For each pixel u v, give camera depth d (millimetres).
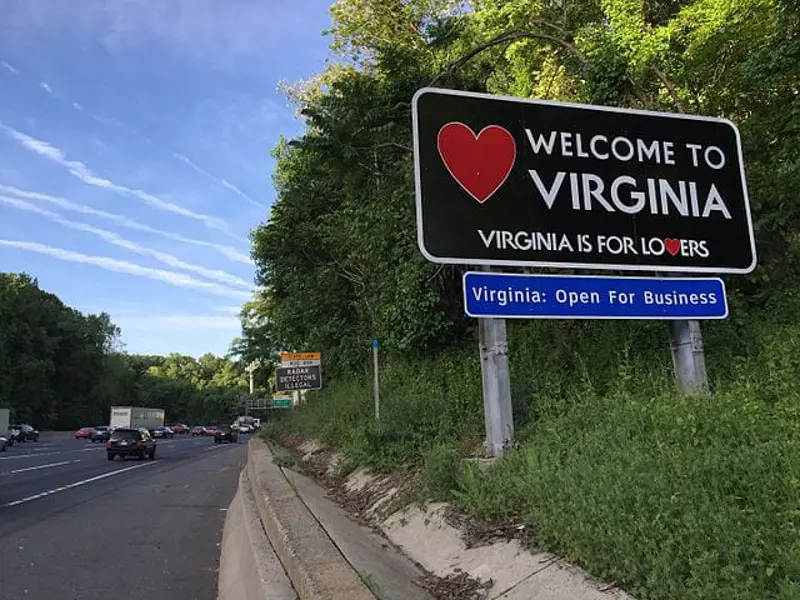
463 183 7387
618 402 6859
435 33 16750
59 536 10125
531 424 7656
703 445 5043
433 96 7473
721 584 3576
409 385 14875
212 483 18422
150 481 18984
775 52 10734
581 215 7609
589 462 5566
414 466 9656
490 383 7590
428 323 15312
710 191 7977
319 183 23969
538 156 7633
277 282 30875
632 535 4211
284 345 37750
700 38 14023
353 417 16578
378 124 14703
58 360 106438
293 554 6012
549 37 12492
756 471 4293
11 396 88812
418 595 5141
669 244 7750
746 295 8906
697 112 13547
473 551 5848
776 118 10711
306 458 18125
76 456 33000
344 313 25312
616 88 11414
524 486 5926
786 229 9117
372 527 8328
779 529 3783
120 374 122375
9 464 25969
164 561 8492
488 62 17484
